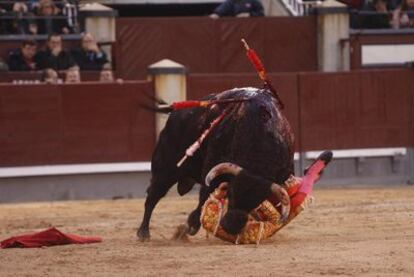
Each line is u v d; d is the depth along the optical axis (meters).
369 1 48.50
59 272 18.22
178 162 22.67
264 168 20.30
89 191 39.62
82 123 39.41
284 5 52.28
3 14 44.62
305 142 41.97
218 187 21.11
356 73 42.50
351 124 42.53
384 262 18.06
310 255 19.03
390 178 43.22
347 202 33.94
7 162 38.84
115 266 18.66
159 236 25.11
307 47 48.09
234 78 40.47
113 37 45.53
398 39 47.62
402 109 43.12
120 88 39.62
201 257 19.23
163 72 39.50
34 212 34.12
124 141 39.75
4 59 42.66
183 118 22.42
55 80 40.00
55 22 45.41
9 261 19.67
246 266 18.02
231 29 47.50
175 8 55.75
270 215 20.73
